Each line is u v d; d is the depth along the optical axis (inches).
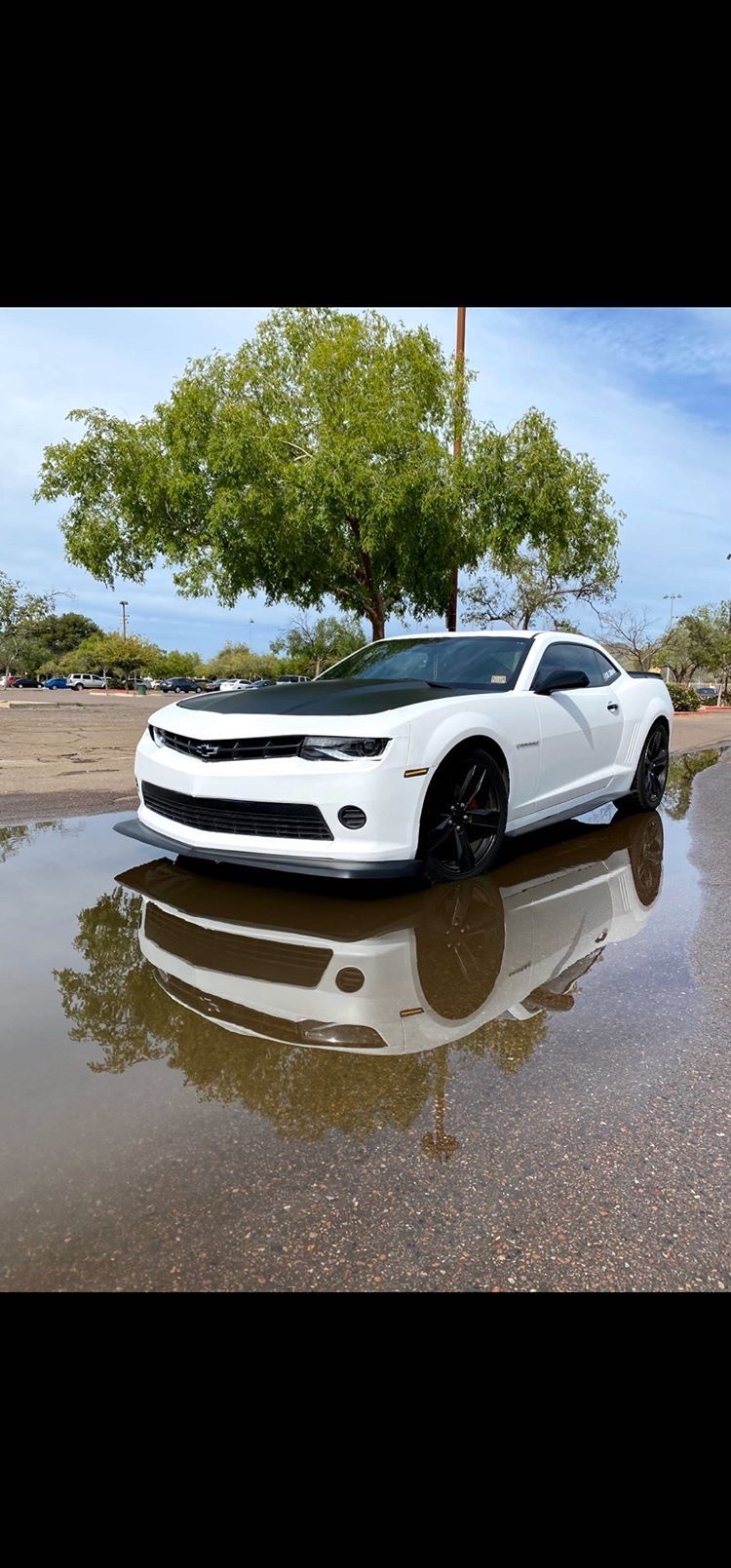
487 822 144.7
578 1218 56.3
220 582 399.9
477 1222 55.7
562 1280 50.9
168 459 378.9
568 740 166.4
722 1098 72.1
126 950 107.0
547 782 159.9
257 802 125.3
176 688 2287.2
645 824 201.8
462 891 138.0
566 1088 73.6
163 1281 50.3
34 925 116.8
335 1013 88.7
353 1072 76.0
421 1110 69.7
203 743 132.8
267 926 117.7
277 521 355.6
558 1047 81.7
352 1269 51.4
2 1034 82.8
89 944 109.0
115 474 377.1
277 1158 62.6
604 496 446.9
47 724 621.3
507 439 395.9
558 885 143.0
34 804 215.2
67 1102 69.8
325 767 120.0
